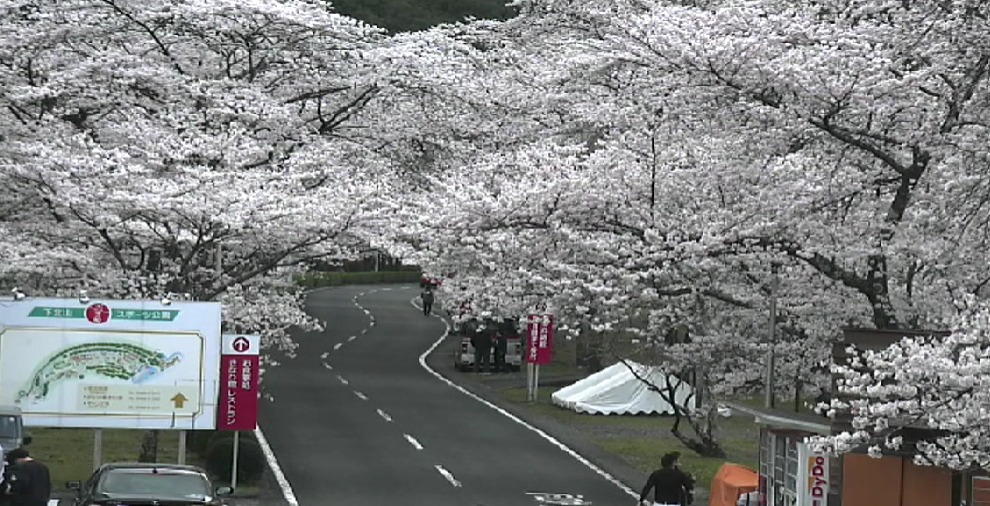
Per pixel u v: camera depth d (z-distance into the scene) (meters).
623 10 69.38
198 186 56.31
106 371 48.91
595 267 46.75
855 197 46.16
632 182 47.22
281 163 64.19
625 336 75.12
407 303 160.38
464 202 47.62
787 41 46.06
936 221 41.31
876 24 47.06
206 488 35.84
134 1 67.81
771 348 48.53
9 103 63.41
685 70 44.25
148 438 54.38
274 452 60.31
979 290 44.06
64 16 66.00
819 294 48.88
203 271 60.97
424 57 75.75
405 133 77.25
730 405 51.59
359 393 84.31
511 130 76.62
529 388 86.12
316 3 74.06
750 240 45.72
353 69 74.94
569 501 50.53
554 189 46.53
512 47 84.19
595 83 63.06
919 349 32.50
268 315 63.91
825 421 38.91
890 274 47.47
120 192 54.28
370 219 58.16
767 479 42.00
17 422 46.59
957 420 31.39
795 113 43.28
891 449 35.12
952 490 36.00
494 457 61.44
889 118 44.47
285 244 60.00
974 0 38.78
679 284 48.97
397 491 51.47
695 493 54.59
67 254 56.22
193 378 49.25
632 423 77.06
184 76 67.12
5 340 48.50
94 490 35.22
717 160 47.16
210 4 67.75
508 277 48.16
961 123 41.72
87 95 65.00
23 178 55.72
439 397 84.75
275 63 74.50
